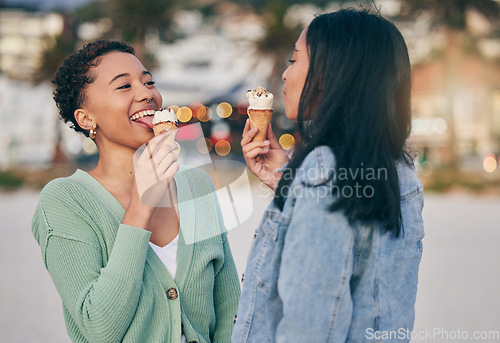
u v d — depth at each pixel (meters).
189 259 2.09
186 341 2.04
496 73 27.83
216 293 2.29
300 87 1.83
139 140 2.11
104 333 1.83
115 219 2.05
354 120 1.67
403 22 22.00
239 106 26.36
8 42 35.78
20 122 32.28
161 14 25.30
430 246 8.82
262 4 30.08
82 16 28.17
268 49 25.92
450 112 22.06
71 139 27.27
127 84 2.10
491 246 8.68
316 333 1.57
